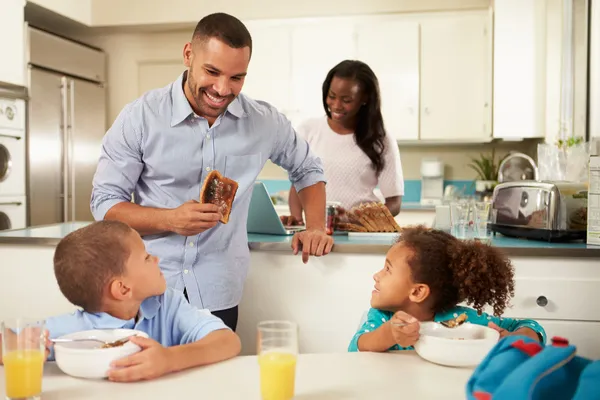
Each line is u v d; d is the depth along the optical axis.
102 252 1.18
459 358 1.13
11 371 0.95
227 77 1.55
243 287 2.03
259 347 0.98
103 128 5.12
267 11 4.74
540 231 2.07
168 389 1.02
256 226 2.33
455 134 4.56
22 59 4.19
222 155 1.78
